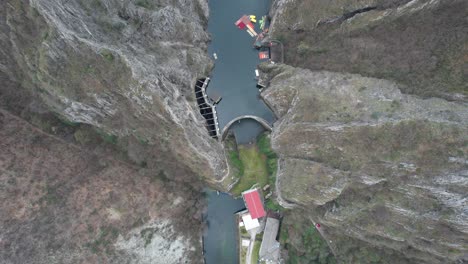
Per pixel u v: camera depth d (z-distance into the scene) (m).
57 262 44.53
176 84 50.12
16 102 44.78
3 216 43.03
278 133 51.16
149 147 48.91
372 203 45.25
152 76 44.06
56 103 44.12
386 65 45.78
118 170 49.41
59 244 44.97
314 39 50.31
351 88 47.31
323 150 47.81
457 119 40.66
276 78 52.34
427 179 41.19
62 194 46.12
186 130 47.53
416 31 43.16
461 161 38.97
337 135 46.00
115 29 44.72
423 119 41.06
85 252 46.28
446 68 41.84
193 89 53.00
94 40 41.84
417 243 44.28
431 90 43.31
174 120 46.06
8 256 42.38
